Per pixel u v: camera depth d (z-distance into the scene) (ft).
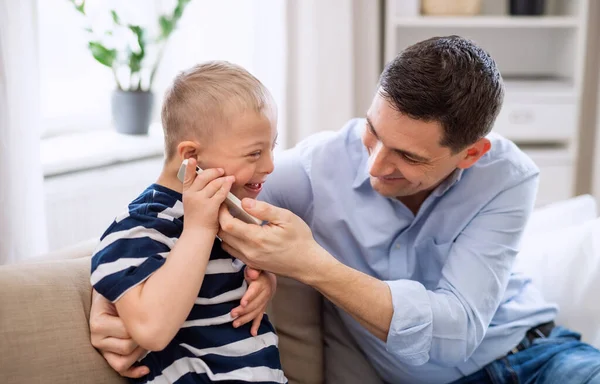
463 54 3.97
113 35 7.59
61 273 3.71
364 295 4.02
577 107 8.96
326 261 3.90
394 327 4.06
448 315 4.21
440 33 9.87
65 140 7.56
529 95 8.89
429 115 3.84
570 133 9.03
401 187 4.29
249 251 3.68
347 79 8.45
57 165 6.70
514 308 5.04
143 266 3.37
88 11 7.61
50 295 3.58
